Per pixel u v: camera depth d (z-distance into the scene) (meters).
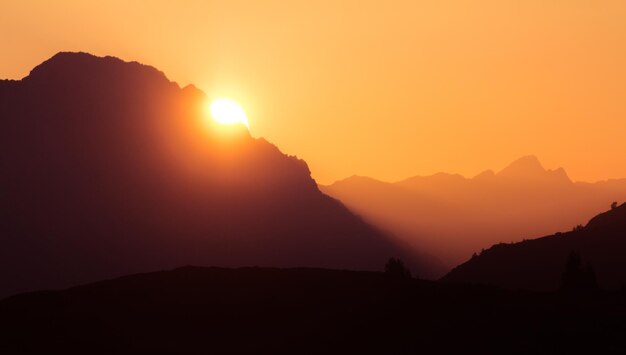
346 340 191.62
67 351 193.62
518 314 190.75
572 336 177.38
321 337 194.88
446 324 189.38
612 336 176.88
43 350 194.25
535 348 173.25
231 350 193.38
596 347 172.62
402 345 183.00
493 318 189.12
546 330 180.62
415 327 191.38
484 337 180.38
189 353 191.62
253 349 193.00
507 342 177.00
